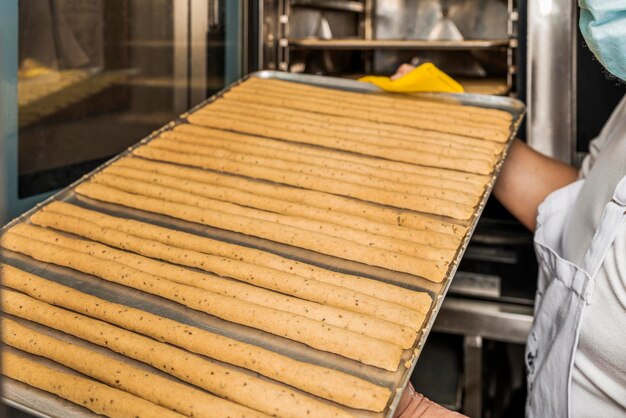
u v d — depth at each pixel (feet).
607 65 2.64
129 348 2.22
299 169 3.25
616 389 2.77
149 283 2.52
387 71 6.88
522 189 3.80
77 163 3.42
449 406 4.75
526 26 4.50
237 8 4.81
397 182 3.10
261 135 3.66
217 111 3.94
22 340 2.28
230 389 2.02
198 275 2.56
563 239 3.34
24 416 2.12
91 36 3.42
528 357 3.38
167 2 4.05
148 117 4.01
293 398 1.96
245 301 2.40
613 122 3.45
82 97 3.40
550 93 4.54
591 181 3.10
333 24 6.45
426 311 2.34
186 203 3.06
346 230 2.78
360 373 2.07
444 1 6.59
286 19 5.41
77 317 2.36
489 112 3.83
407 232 2.75
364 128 3.64
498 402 5.15
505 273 4.62
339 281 2.47
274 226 2.82
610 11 2.44
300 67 5.84
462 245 2.57
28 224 2.96
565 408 2.89
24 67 2.98
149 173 3.29
